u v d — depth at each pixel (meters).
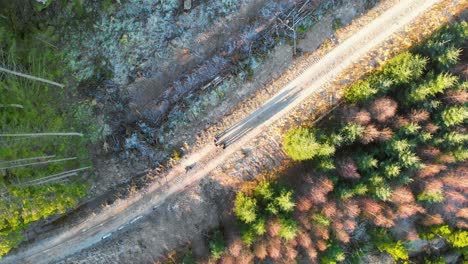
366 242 42.16
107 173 34.16
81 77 31.12
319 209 35.69
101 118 32.81
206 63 34.12
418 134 36.78
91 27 30.42
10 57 25.64
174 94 34.31
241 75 35.00
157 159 35.06
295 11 35.19
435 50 35.94
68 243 34.84
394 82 36.09
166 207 35.88
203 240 36.44
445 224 42.78
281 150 36.72
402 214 39.22
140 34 31.61
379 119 35.47
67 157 30.53
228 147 35.94
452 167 39.31
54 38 29.17
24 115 26.48
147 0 31.12
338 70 36.44
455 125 37.75
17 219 28.92
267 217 35.06
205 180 36.09
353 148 37.16
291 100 36.22
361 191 36.12
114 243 35.56
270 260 36.59
